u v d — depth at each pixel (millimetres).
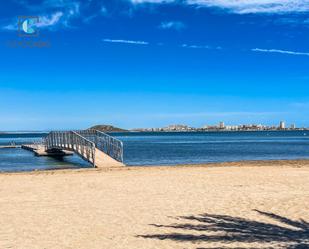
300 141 94312
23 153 49906
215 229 9141
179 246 7809
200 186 15836
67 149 34562
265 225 9453
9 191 15047
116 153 29297
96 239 8430
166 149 57312
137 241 8234
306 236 8430
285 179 17781
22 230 9234
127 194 14094
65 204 12344
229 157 40750
